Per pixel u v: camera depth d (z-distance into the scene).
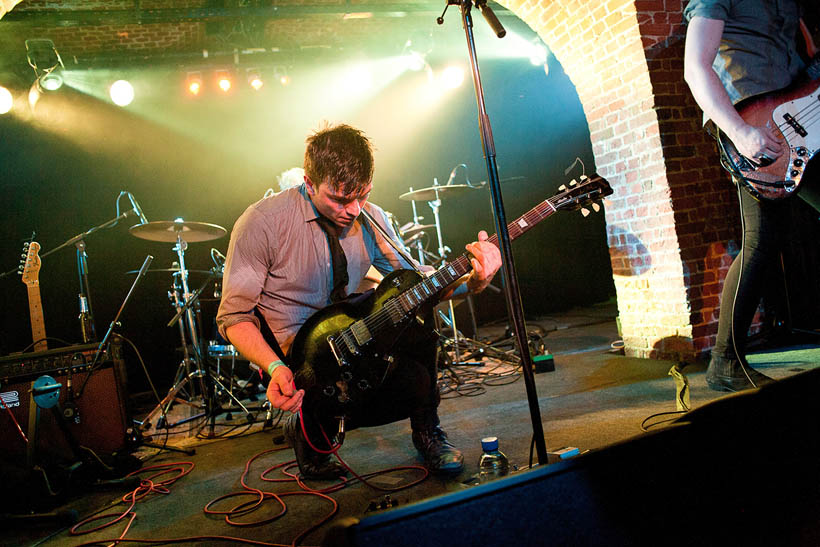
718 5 2.47
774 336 3.82
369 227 2.45
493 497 0.58
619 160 4.23
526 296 8.98
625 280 4.34
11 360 3.39
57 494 2.88
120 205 7.09
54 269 6.77
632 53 3.93
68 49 6.56
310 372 2.12
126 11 5.77
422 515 0.56
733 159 2.50
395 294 2.13
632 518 0.61
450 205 8.75
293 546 1.88
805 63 2.68
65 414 3.35
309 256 2.25
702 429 0.65
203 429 4.18
